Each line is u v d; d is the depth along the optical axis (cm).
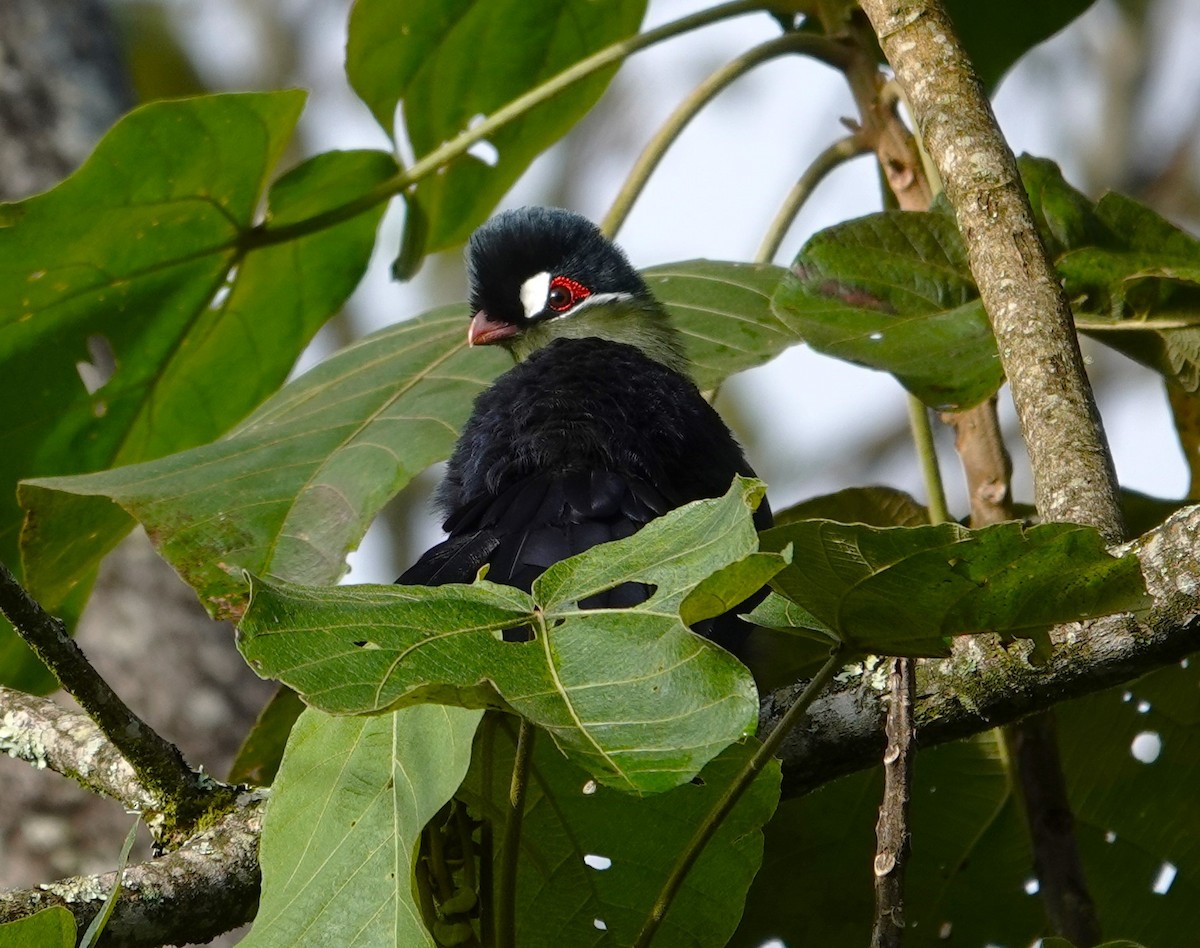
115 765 648
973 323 720
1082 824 837
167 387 962
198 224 891
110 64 1419
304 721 513
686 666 405
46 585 869
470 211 1048
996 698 583
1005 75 1001
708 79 874
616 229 855
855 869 819
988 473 824
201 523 716
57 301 893
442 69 986
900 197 873
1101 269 755
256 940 469
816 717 615
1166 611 545
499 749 571
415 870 508
